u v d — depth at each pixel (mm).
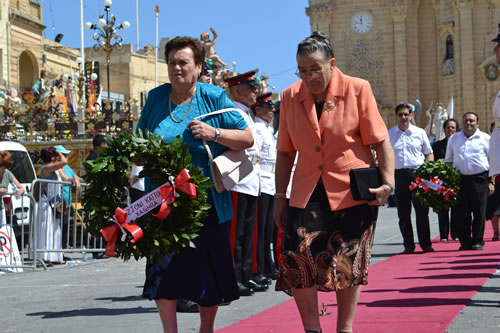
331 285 4879
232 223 8234
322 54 4918
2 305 8414
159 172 4855
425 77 57188
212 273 5098
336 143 4969
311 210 4953
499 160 8156
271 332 5996
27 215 13859
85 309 7785
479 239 12469
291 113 5109
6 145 16266
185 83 5223
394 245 14195
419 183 12133
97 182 4945
